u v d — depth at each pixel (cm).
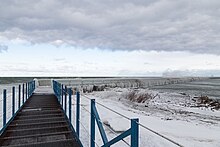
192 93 4609
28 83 1594
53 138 622
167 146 787
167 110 2139
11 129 707
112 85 4212
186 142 902
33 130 697
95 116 437
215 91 5388
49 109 1061
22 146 555
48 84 3641
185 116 1869
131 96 2506
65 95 909
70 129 713
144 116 1518
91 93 2827
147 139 836
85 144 696
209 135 1096
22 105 1146
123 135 296
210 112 2155
